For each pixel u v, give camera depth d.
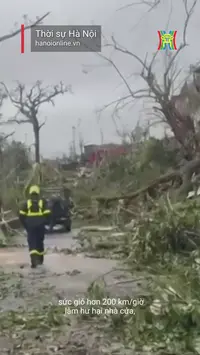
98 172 24.23
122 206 17.72
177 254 10.70
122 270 10.23
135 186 20.62
